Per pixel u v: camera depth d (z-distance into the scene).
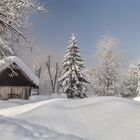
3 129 8.45
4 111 13.16
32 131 8.55
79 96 55.25
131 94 73.75
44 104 12.23
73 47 56.06
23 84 40.38
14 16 19.83
